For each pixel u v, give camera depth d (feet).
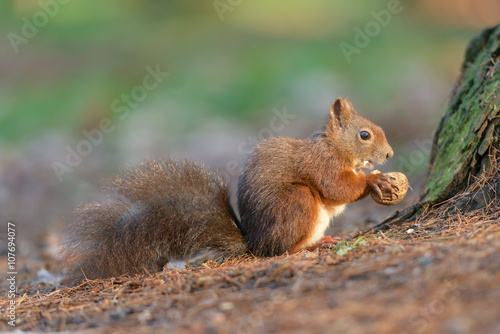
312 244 31.91
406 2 139.74
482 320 16.15
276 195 31.04
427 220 30.96
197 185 31.63
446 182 32.35
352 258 23.88
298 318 18.21
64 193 68.39
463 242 22.74
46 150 83.66
